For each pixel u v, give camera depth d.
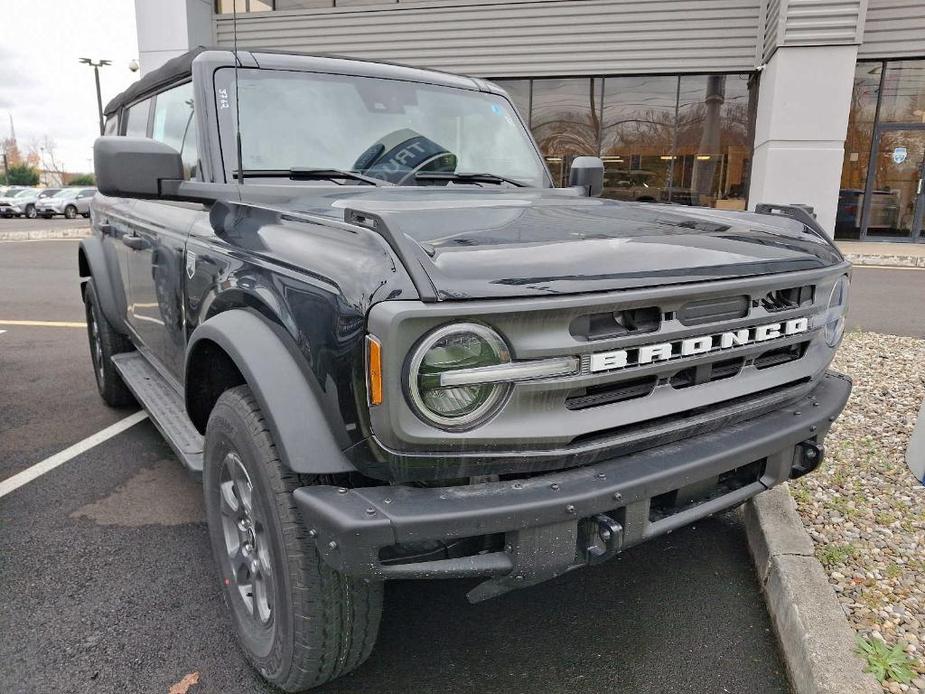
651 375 1.93
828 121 13.16
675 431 2.00
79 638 2.39
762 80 14.45
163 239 2.95
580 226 2.23
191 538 3.07
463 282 1.66
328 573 1.86
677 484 1.92
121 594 2.65
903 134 14.62
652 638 2.45
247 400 2.03
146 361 3.96
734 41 14.55
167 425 2.91
